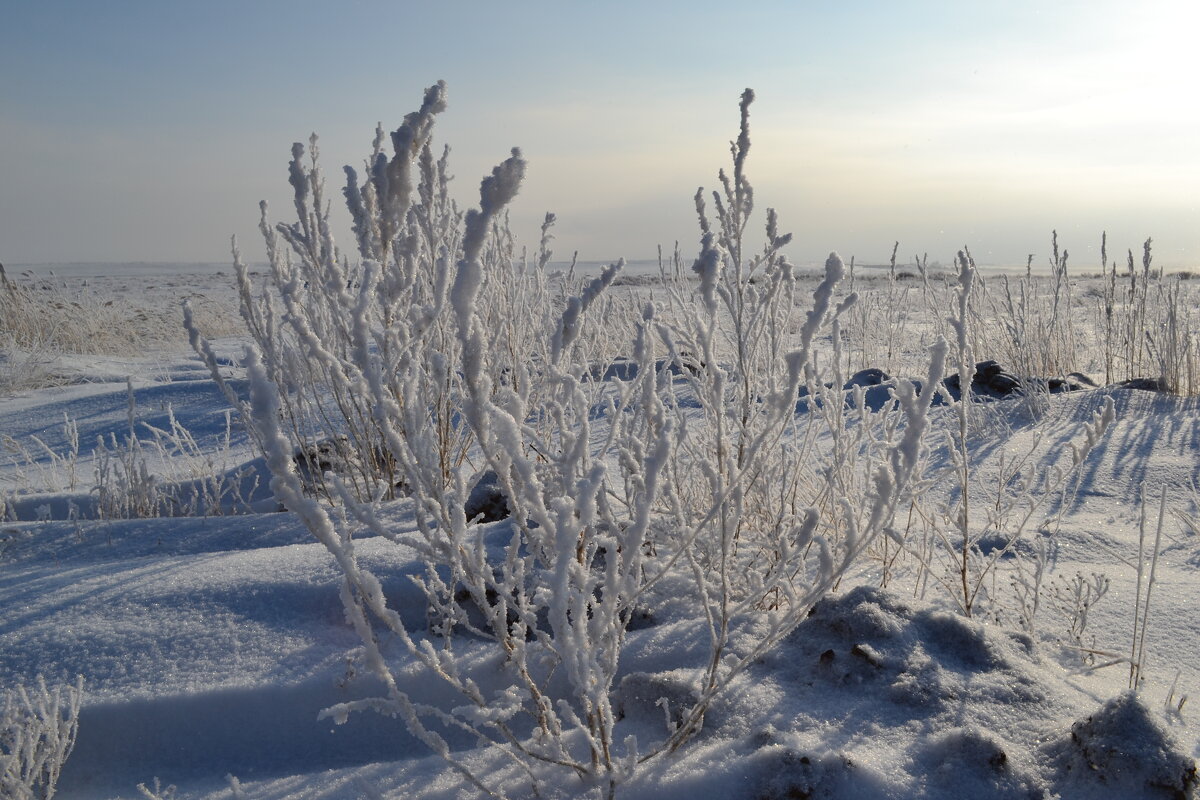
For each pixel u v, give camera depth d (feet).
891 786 4.99
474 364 4.28
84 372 31.04
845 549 4.97
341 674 6.49
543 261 12.78
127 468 12.72
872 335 27.45
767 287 6.66
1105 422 7.88
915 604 6.82
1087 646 7.60
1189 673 7.06
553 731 5.46
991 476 13.56
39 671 6.64
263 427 4.06
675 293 8.20
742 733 5.66
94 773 6.04
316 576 8.01
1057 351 22.72
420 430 4.88
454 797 5.33
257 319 10.49
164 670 6.63
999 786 4.98
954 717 5.64
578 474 5.63
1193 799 4.82
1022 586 9.05
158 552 9.95
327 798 5.42
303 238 8.96
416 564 8.11
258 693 6.32
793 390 5.23
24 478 15.56
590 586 5.01
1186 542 10.42
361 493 11.60
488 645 6.98
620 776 4.99
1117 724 5.06
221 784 5.85
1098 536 10.66
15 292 36.78
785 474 8.25
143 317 44.37
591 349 12.41
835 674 6.13
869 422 8.04
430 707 4.78
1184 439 14.75
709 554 7.45
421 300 7.13
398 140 6.05
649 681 6.24
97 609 7.56
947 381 20.59
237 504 12.94
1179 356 18.70
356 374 5.22
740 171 6.39
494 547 8.57
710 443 7.41
